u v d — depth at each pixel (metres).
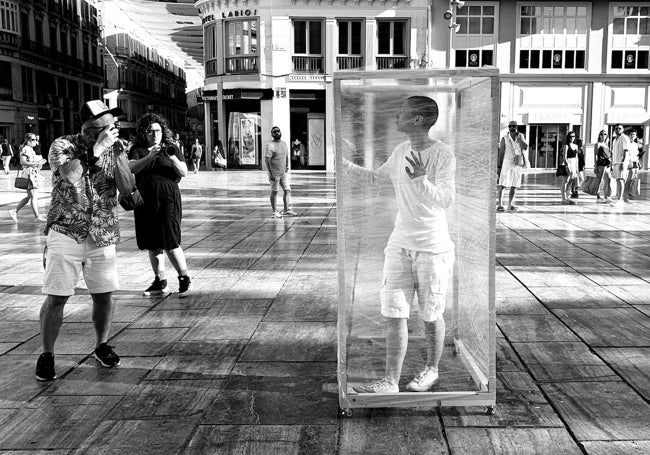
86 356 4.39
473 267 3.55
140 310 5.55
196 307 5.62
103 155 3.96
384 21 30.38
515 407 3.47
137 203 4.35
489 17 30.77
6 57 39.50
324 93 30.86
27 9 41.50
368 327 3.49
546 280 6.47
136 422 3.36
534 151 31.81
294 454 3.00
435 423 3.30
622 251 8.12
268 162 11.94
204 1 31.61
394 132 3.37
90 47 53.00
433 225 3.39
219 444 3.11
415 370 3.59
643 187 19.52
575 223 10.85
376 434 3.19
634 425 3.24
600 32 30.89
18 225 11.41
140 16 39.53
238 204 14.76
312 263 7.53
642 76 30.97
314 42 30.78
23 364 4.25
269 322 5.14
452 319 3.81
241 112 31.86
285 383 3.87
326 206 14.15
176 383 3.89
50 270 3.86
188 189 19.50
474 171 3.45
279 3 30.19
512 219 11.45
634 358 4.19
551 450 3.00
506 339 4.62
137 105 62.03
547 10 30.77
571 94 31.30
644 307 5.41
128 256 8.21
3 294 6.18
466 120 3.49
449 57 24.97
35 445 3.11
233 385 3.84
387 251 3.44
